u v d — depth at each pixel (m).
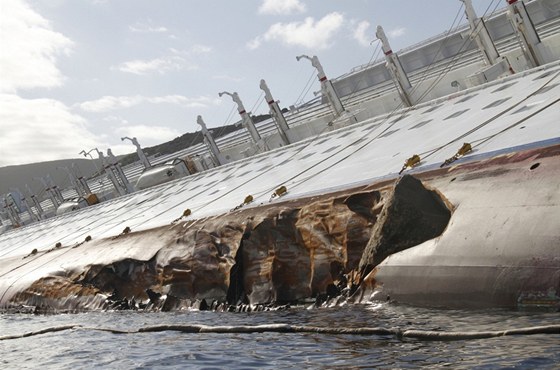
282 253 20.84
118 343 17.09
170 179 66.12
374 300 16.12
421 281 14.82
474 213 14.93
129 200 59.22
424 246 15.42
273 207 23.61
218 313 21.45
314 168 30.39
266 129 73.19
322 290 19.06
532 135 18.03
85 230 48.78
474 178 16.67
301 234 20.44
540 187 14.09
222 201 32.16
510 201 14.37
